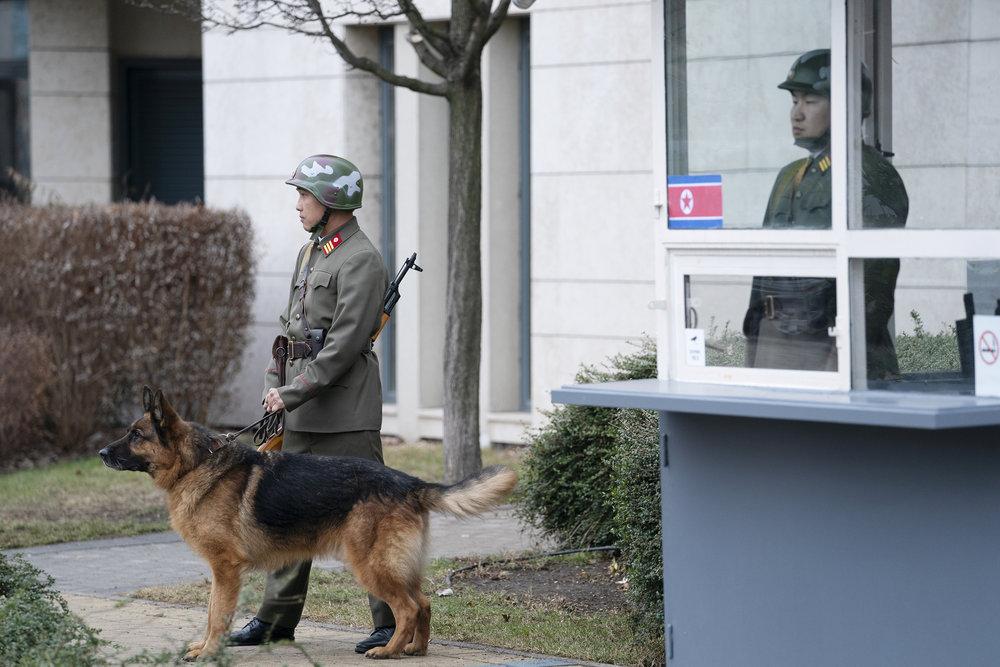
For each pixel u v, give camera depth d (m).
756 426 6.18
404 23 16.36
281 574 7.84
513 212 16.25
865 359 6.02
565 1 15.27
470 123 12.73
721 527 6.33
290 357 7.78
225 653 6.86
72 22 21.61
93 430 16.64
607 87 15.02
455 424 12.95
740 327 6.39
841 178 6.02
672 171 6.64
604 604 9.05
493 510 7.79
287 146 17.70
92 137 21.77
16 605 7.12
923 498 5.70
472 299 12.92
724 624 6.35
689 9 6.55
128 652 7.57
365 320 7.60
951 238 5.77
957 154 5.91
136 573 10.46
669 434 6.57
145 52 22.00
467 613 8.73
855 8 6.01
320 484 7.45
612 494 8.99
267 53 17.80
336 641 8.08
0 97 22.20
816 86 6.12
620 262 15.02
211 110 18.34
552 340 15.59
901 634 5.79
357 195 7.76
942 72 5.94
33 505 13.39
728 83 6.42
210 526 7.43
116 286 16.19
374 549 7.40
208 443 7.57
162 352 16.47
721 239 6.41
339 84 17.17
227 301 16.73
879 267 5.97
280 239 17.80
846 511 5.91
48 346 16.09
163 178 22.22
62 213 16.20
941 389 5.84
